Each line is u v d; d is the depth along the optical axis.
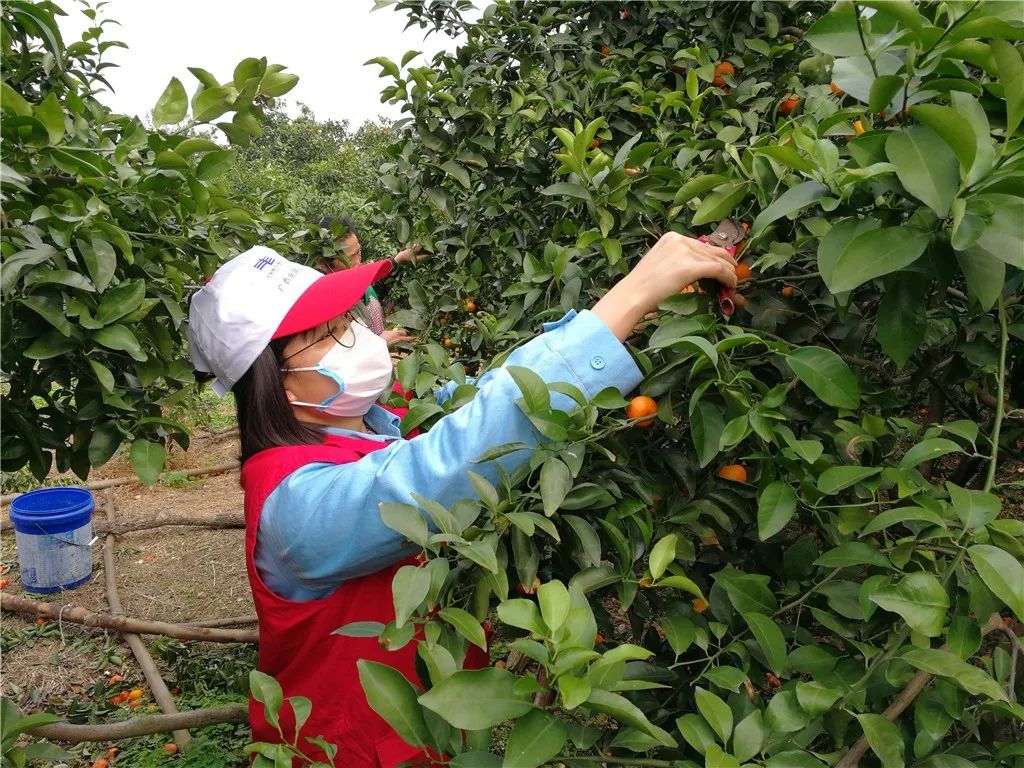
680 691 1.30
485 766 0.93
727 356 1.17
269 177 12.72
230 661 3.36
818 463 1.11
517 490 1.16
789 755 0.93
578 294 1.57
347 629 1.04
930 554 1.10
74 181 1.63
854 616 1.10
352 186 13.92
